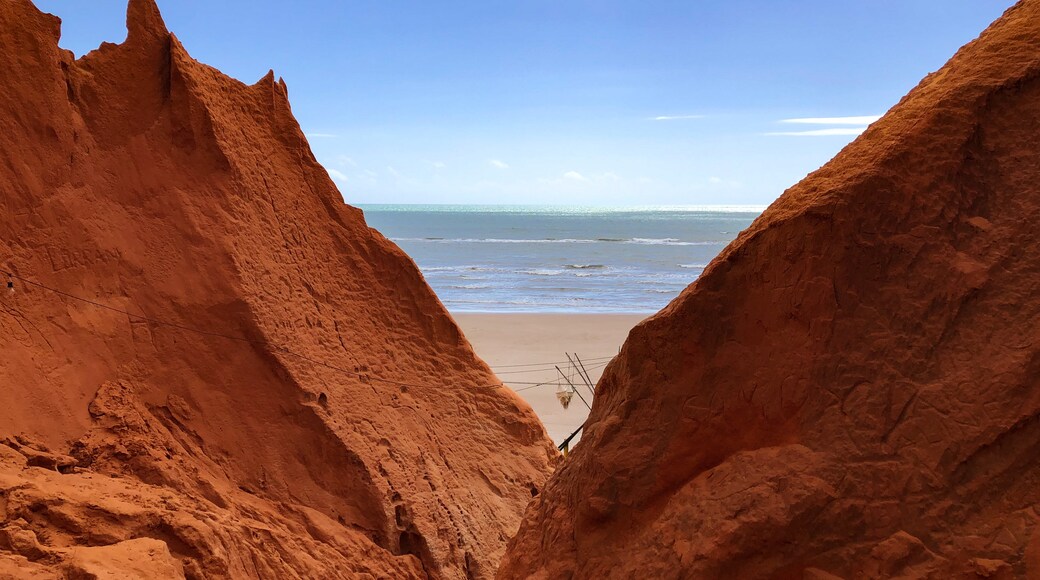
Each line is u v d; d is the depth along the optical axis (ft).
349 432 50.42
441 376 60.23
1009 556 23.13
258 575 38.14
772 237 29.07
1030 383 24.22
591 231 567.59
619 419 31.14
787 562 25.75
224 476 46.47
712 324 29.99
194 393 47.34
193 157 52.80
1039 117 27.53
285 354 50.31
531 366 130.82
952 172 27.43
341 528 47.32
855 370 26.99
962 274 26.32
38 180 45.75
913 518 24.79
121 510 34.04
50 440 40.22
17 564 27.53
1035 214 26.37
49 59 47.47
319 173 61.67
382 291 60.59
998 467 24.35
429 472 53.16
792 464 26.71
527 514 36.19
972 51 29.60
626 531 30.53
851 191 27.73
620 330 164.66
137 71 52.90
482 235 510.99
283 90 61.62
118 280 47.39
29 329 42.45
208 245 50.34
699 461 29.78
